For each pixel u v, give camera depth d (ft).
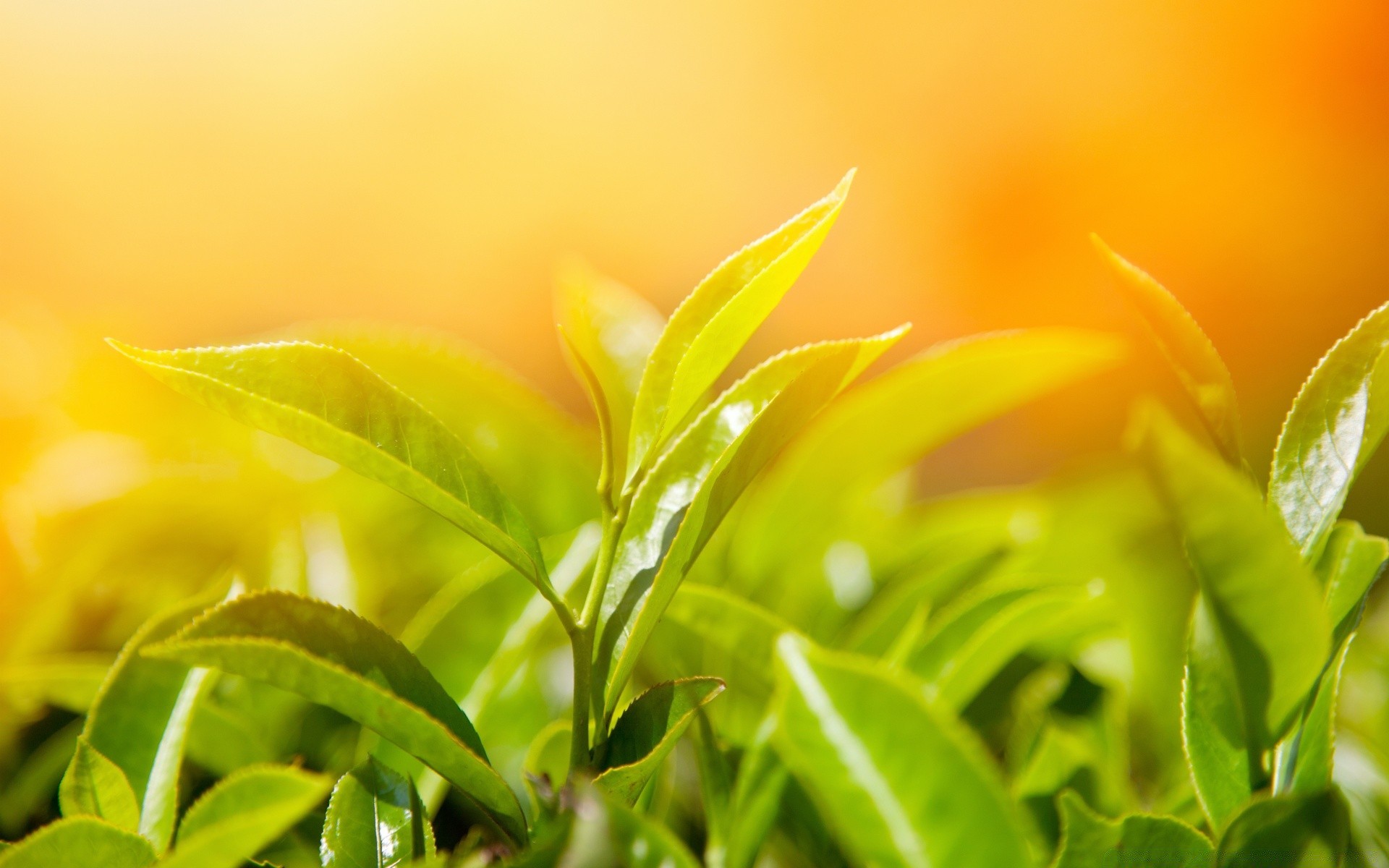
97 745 1.62
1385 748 1.81
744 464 1.54
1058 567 1.92
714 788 1.64
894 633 1.85
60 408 2.34
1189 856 1.49
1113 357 1.88
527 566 1.55
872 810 1.47
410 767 1.68
